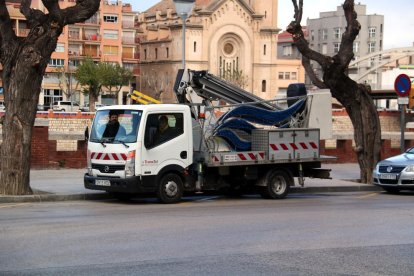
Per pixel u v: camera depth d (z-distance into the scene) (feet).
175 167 53.62
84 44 385.70
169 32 437.58
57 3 53.31
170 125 53.52
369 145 73.20
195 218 43.37
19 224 39.55
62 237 35.01
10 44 53.42
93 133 54.60
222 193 63.36
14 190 54.13
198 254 31.14
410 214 46.78
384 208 50.85
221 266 28.68
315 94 61.77
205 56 429.79
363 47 500.74
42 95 363.35
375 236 37.04
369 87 73.92
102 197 56.85
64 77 362.94
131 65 410.11
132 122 52.49
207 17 426.92
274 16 448.65
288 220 42.93
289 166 60.18
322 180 74.69
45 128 76.89
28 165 54.70
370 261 30.32
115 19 393.09
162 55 437.17
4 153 54.13
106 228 38.29
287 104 61.62
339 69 71.56
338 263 29.78
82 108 348.79
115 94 393.50
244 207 51.06
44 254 30.50
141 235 36.01
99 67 352.90
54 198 54.90
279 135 58.39
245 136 57.98
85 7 54.03
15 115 53.78
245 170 57.52
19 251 31.12
